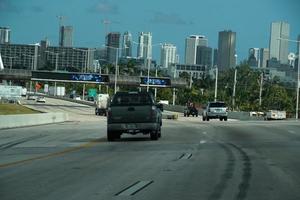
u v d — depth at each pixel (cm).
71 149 2631
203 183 1544
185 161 2103
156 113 3178
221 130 4231
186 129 4350
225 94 14050
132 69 18700
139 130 3141
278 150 2594
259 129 4372
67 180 1600
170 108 12206
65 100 18238
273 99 11919
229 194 1364
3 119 4594
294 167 1917
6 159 2175
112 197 1316
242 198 1310
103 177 1664
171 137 3466
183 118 8100
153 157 2253
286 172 1781
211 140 3238
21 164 2002
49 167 1914
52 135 3697
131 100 3164
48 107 11819
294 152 2492
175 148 2688
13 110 7594
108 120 3141
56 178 1642
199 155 2339
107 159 2175
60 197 1316
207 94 14512
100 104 9138
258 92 13225
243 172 1781
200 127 4656
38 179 1620
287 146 2830
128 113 3130
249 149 2641
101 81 13438
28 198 1305
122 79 13375
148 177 1664
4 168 1884
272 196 1338
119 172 1781
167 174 1733
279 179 1623
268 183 1545
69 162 2070
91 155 2338
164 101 14812
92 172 1781
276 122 5844
